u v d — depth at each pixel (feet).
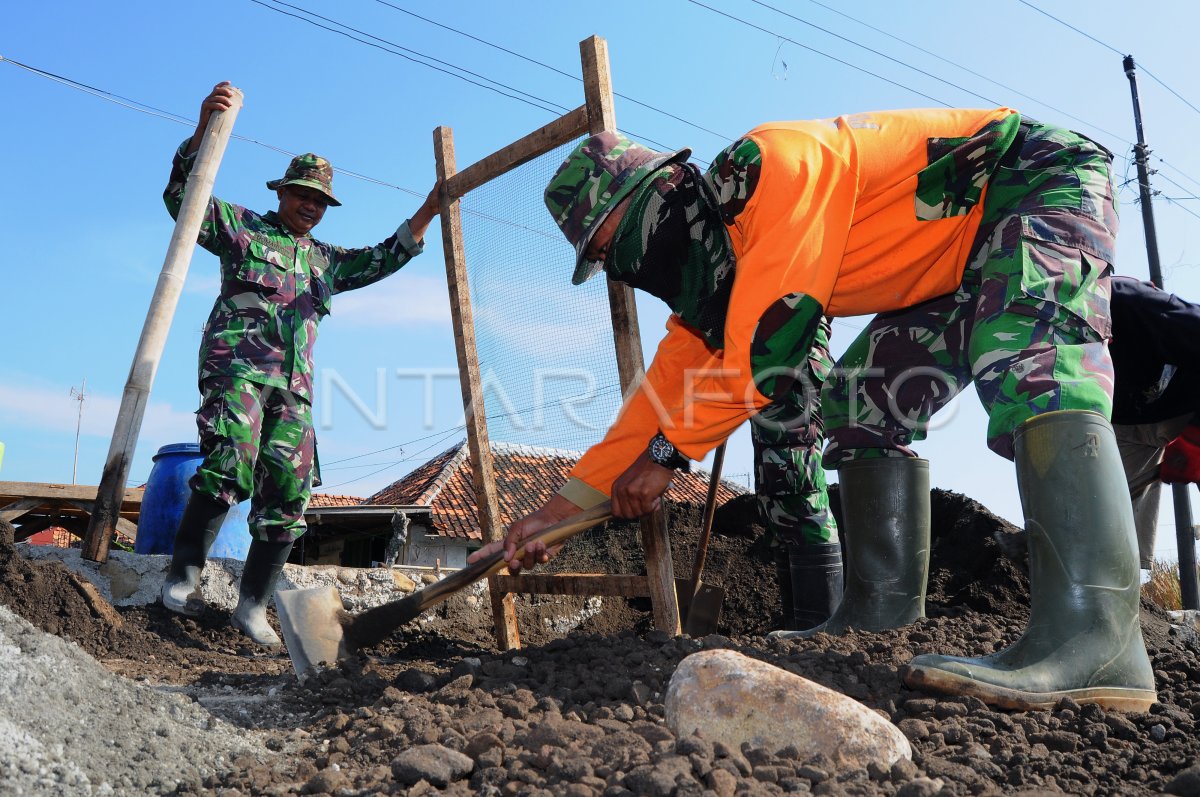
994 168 8.10
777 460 11.81
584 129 10.64
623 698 7.31
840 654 8.06
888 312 9.82
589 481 8.93
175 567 13.51
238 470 13.12
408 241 15.17
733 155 7.58
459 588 9.22
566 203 8.23
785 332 7.19
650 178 7.92
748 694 6.22
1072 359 7.16
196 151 14.02
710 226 7.91
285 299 13.87
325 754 6.64
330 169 14.70
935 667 6.93
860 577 9.73
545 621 18.10
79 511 31.37
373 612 9.52
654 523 10.15
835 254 7.41
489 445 12.21
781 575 15.01
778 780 5.52
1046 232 7.57
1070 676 6.69
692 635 12.17
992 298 7.66
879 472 9.63
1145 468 13.12
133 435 14.01
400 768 5.88
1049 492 6.88
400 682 8.34
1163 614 15.07
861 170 7.86
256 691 8.99
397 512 39.24
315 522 53.06
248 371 13.32
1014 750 6.23
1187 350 10.81
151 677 9.84
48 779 5.56
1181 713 6.99
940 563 15.39
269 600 15.35
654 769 5.37
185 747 6.63
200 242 13.94
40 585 12.08
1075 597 6.78
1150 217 44.29
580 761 5.67
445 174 12.89
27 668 6.82
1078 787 5.74
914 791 5.25
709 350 8.81
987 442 7.54
